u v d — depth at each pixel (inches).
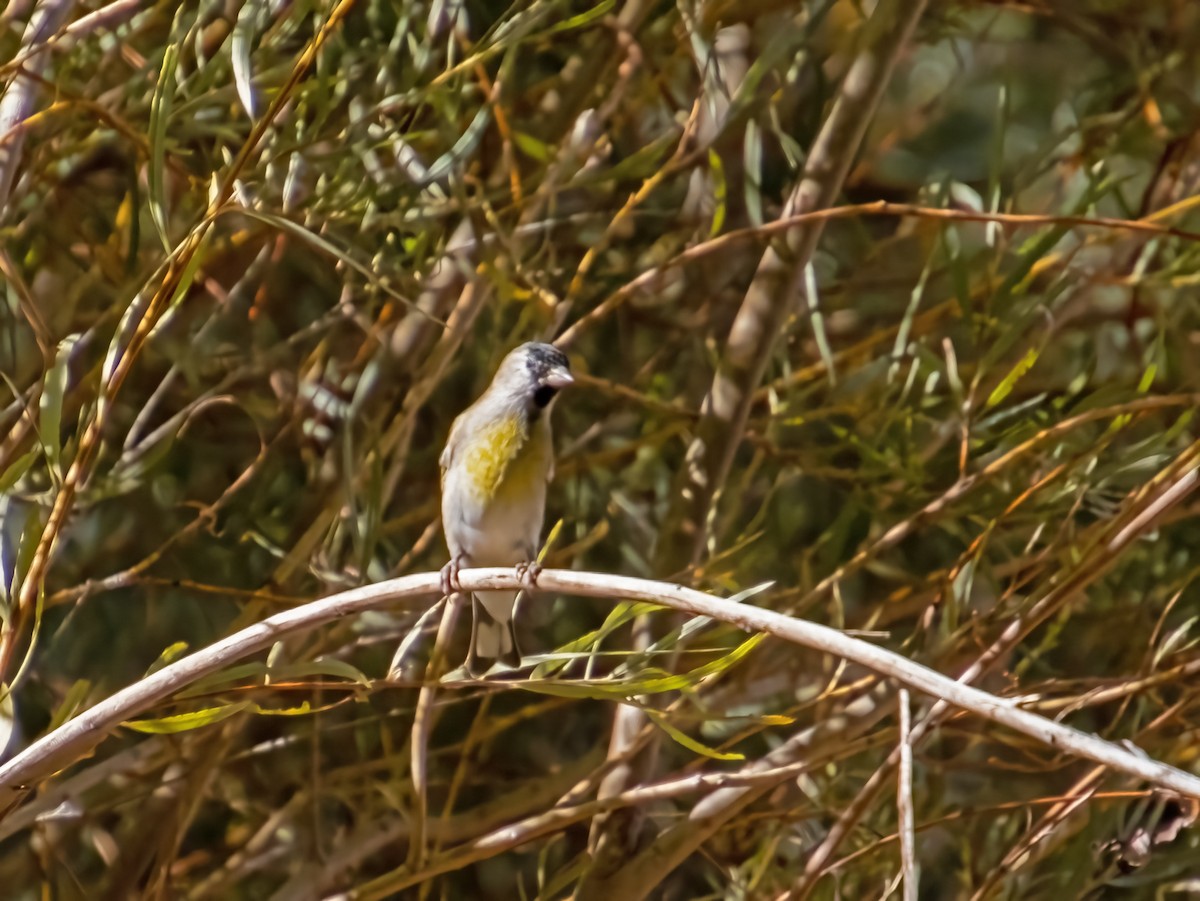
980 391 407.5
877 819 391.5
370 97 362.0
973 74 545.6
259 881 465.7
